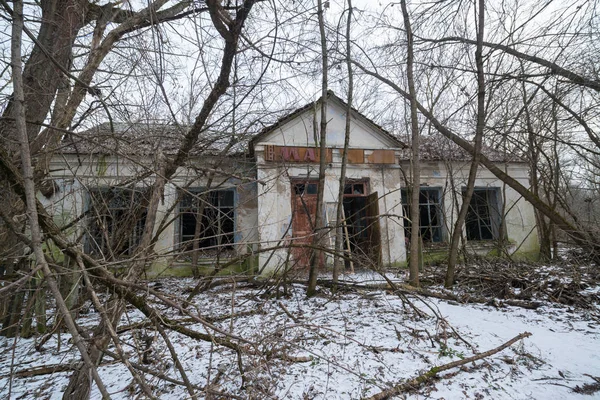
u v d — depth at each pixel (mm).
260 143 9234
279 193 9148
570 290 5922
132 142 3623
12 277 3682
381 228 9539
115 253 3898
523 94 8852
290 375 3137
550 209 7809
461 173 11273
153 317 2357
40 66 3898
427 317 4668
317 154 9391
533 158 10617
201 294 6414
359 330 4273
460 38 7594
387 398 2756
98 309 1872
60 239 2441
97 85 3547
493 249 11047
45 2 4047
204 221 9305
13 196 3414
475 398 2744
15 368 3539
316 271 6109
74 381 2260
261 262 8703
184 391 2928
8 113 3451
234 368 3260
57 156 5172
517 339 3803
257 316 4984
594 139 7258
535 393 2805
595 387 2885
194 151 4789
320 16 6070
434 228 11539
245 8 3168
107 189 4262
